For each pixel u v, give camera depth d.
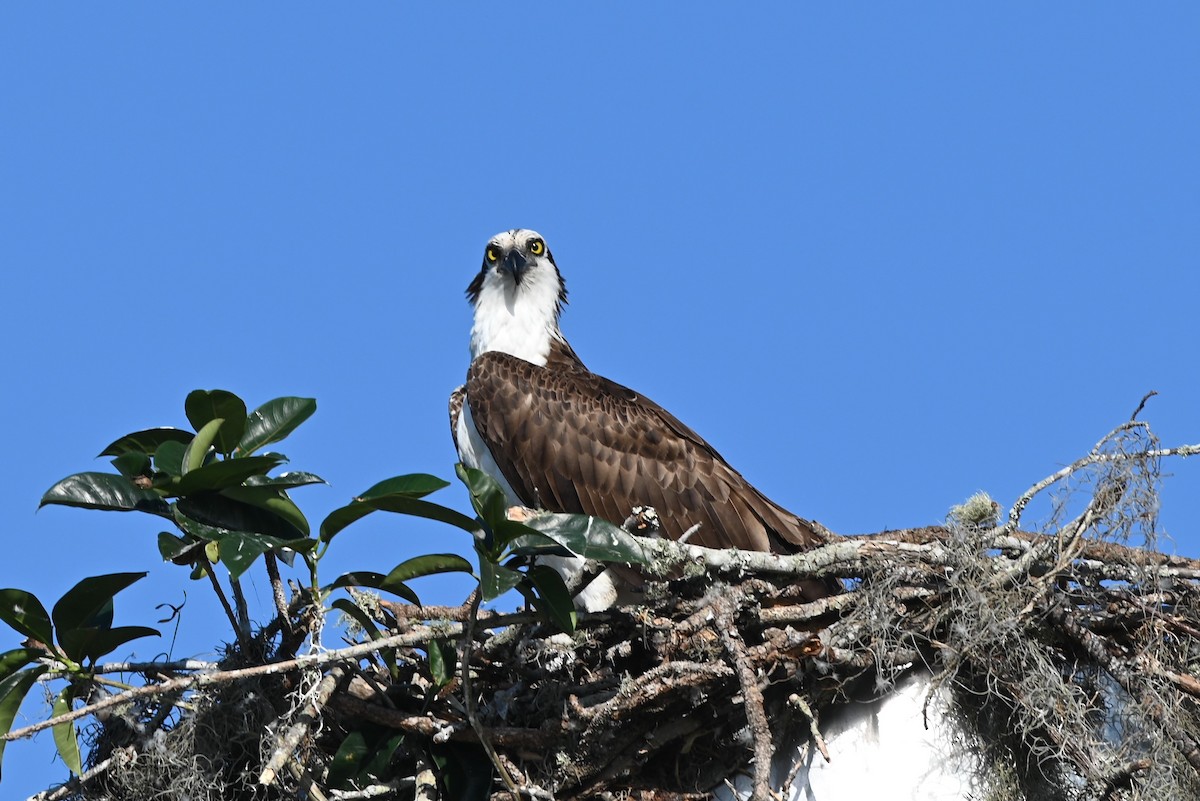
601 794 11.11
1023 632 10.89
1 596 10.76
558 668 11.30
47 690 11.60
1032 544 11.20
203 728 11.31
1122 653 11.16
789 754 11.34
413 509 10.46
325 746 11.70
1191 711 10.87
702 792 11.22
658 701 10.68
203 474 10.38
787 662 10.81
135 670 11.28
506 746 11.22
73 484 10.58
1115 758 10.39
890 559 11.27
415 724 11.14
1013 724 11.03
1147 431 11.25
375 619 12.19
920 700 11.23
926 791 11.02
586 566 10.84
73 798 11.66
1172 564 11.23
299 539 10.68
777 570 11.25
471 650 11.03
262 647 11.41
